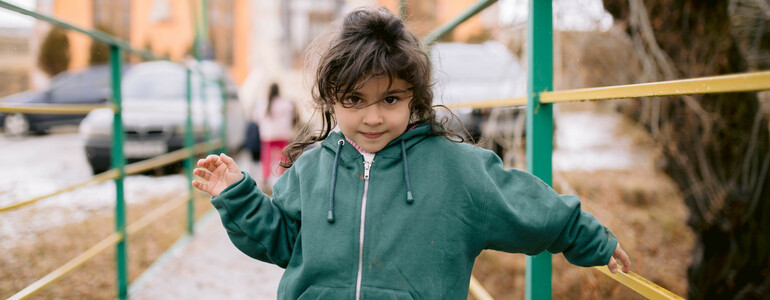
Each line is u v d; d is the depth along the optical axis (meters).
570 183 3.26
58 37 13.27
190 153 4.31
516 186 1.31
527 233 1.25
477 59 5.38
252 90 15.91
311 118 1.61
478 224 1.28
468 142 1.47
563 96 1.42
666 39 2.35
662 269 2.69
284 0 17.73
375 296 1.24
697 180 2.32
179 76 7.47
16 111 2.14
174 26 16.27
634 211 3.27
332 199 1.34
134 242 3.96
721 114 2.25
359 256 1.28
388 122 1.28
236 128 8.24
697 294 2.32
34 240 3.72
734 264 2.21
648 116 2.78
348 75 1.23
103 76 10.91
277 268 3.50
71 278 3.16
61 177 6.05
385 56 1.23
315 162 1.45
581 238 1.28
